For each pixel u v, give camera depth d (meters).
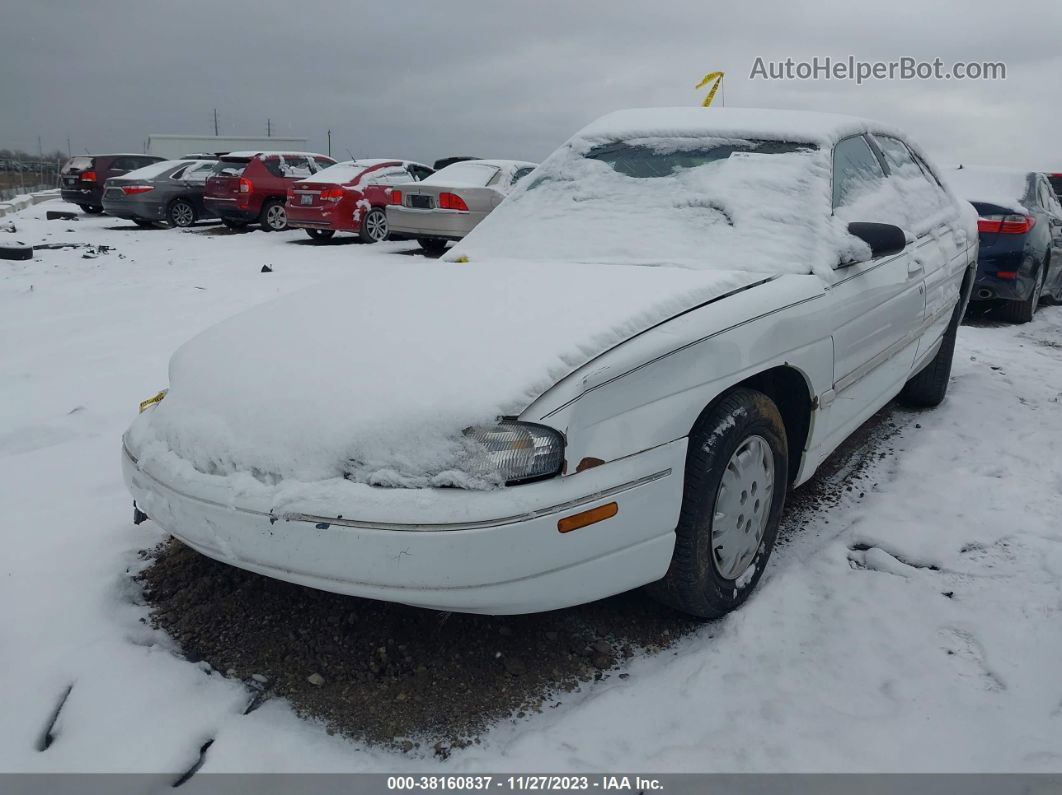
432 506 2.11
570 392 2.24
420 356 2.40
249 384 2.51
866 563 3.23
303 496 2.18
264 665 2.54
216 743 2.21
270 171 16.38
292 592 2.90
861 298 3.38
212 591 2.91
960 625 2.79
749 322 2.73
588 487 2.25
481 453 2.16
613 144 3.94
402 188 12.34
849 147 3.85
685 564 2.58
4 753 2.17
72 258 11.73
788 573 3.10
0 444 4.30
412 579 2.12
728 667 2.58
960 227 4.92
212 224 18.38
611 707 2.39
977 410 5.07
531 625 2.77
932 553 3.28
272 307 3.10
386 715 2.35
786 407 3.18
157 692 2.38
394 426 2.20
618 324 2.45
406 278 3.18
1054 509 3.63
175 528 2.44
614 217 3.55
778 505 3.01
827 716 2.37
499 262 3.37
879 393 3.84
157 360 5.96
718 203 3.41
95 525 3.40
